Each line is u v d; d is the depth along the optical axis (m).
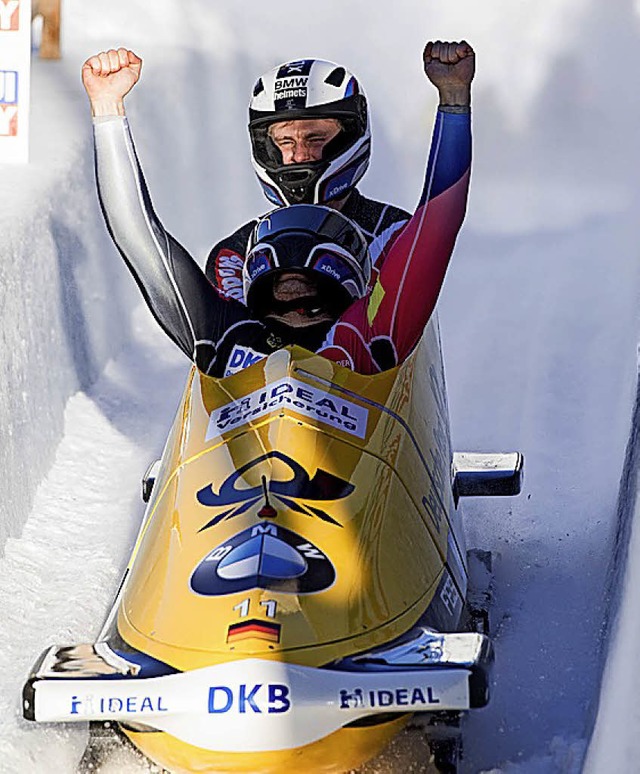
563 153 25.70
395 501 9.80
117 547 14.02
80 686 8.01
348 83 13.51
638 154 25.52
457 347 19.16
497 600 12.49
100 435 16.84
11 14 18.58
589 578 12.85
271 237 11.43
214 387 10.66
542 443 16.27
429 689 7.90
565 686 10.77
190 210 23.47
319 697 7.88
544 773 9.45
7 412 14.59
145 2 27.05
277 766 7.92
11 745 10.10
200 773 8.09
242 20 27.17
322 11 27.89
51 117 21.17
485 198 24.52
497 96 26.75
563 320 19.58
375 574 8.98
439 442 11.48
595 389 17.50
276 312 11.41
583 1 28.27
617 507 13.26
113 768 9.17
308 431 9.81
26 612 12.56
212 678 7.96
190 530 9.32
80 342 18.08
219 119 24.80
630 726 7.57
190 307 11.41
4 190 17.38
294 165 13.35
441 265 11.28
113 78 11.52
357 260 11.66
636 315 19.25
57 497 15.21
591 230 23.08
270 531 8.92
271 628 8.20
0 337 14.73
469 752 9.86
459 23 28.05
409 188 25.23
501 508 14.61
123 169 11.51
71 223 18.34
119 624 9.12
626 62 27.45
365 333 11.05
